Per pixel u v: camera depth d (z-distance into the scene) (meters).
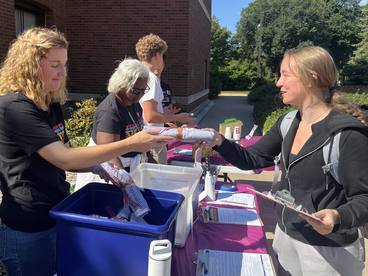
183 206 1.62
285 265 1.77
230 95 28.55
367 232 1.53
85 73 10.04
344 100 1.48
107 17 9.70
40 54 1.33
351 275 1.53
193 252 1.64
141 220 1.46
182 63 9.66
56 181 1.52
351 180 1.35
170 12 9.46
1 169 1.42
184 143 4.01
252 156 1.91
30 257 1.49
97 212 1.62
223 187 2.52
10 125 1.31
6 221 1.45
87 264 1.30
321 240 1.51
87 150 1.31
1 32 6.79
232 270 1.49
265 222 3.75
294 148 1.62
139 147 1.42
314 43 34.31
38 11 8.57
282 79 1.59
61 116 1.65
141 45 2.97
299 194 1.55
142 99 2.74
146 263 1.24
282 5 35.97
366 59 21.25
